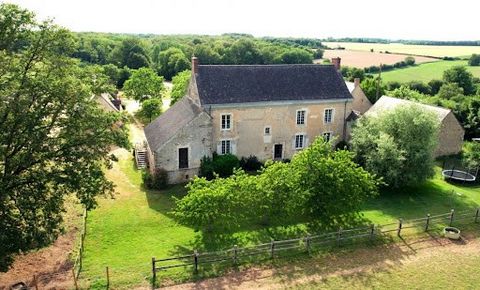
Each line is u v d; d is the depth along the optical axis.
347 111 45.28
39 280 22.39
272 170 28.61
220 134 39.81
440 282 23.08
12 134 20.73
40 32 21.45
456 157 46.84
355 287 22.41
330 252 26.09
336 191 28.34
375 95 67.25
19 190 21.75
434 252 26.48
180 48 133.38
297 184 28.08
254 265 24.34
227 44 139.75
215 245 26.69
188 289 21.81
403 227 29.64
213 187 27.42
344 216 31.11
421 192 36.97
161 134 39.22
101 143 22.88
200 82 39.47
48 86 20.67
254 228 29.16
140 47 126.50
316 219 29.66
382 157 35.09
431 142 35.41
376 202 34.56
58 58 22.38
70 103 21.97
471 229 30.02
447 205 34.12
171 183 37.59
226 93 39.66
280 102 41.28
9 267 23.28
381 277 23.44
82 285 21.89
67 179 21.50
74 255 25.03
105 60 130.25
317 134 44.56
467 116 58.53
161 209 32.28
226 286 22.20
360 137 37.75
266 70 42.94
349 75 92.44
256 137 41.56
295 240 25.84
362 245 27.08
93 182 22.47
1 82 19.59
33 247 21.47
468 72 92.31
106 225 29.23
